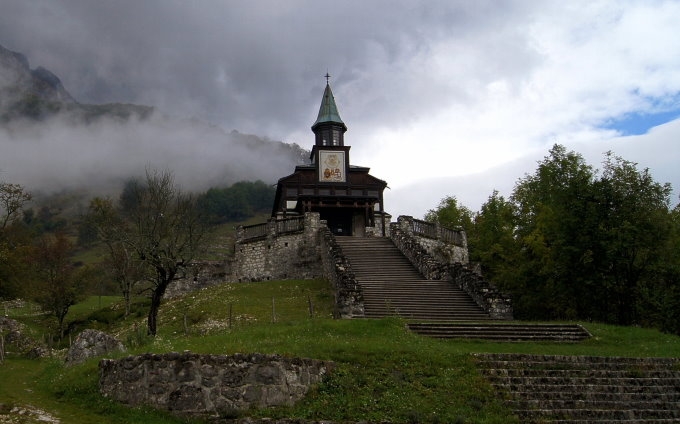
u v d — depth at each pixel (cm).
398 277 4062
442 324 2911
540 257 4938
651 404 2078
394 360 2156
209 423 1709
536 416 1911
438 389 1998
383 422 1750
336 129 6925
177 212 4653
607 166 4216
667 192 4088
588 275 4112
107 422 1688
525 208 5869
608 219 4075
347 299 3266
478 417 1856
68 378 2022
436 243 5366
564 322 3300
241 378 1792
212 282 5175
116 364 1869
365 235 6144
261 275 5138
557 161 5662
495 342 2767
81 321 4841
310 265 4922
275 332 2498
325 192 6406
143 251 3734
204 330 3347
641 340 2972
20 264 5231
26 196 5956
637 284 4200
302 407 1809
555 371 2228
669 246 4056
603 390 2153
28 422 1550
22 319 5206
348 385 1944
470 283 3706
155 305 3409
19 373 2506
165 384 1781
